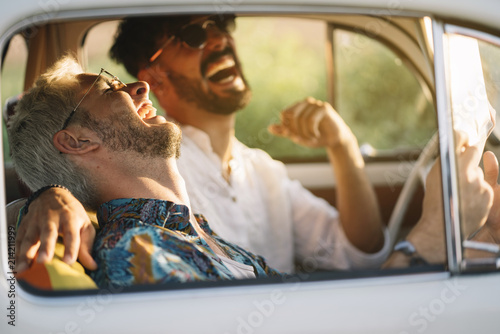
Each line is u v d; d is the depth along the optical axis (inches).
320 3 55.2
